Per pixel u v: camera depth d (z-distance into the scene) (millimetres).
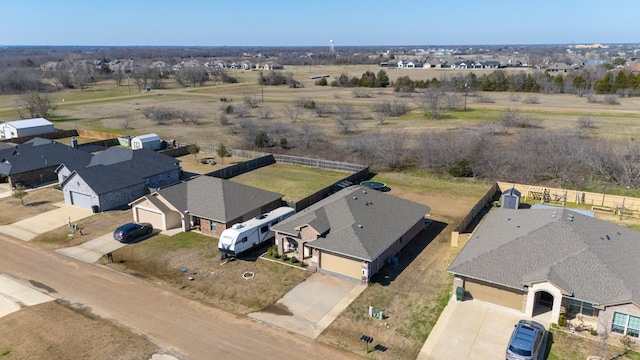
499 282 25438
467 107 103312
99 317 25547
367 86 154750
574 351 22250
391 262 31656
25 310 26125
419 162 58250
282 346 23094
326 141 71250
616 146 55969
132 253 33719
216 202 37625
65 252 33969
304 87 157625
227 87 160625
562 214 29891
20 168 49938
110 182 43812
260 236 34375
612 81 123438
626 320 22797
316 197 44438
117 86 167250
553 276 24531
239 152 65062
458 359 21984
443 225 39438
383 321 25188
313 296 27812
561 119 83375
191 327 24703
